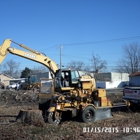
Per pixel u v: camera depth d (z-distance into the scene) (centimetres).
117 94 3111
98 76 6681
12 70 9869
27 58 1620
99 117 1307
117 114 1505
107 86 5803
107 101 1370
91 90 1344
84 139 846
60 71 1305
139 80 5972
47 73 5956
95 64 7025
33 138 836
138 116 1379
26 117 1097
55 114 1183
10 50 1578
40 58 1647
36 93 2725
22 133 905
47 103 1290
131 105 1636
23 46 1617
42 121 1085
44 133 910
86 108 1233
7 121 1243
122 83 6147
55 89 1301
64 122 1239
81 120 1238
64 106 1210
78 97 1258
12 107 1950
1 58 1567
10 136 863
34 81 3775
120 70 7475
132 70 7050
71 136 882
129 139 859
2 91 2856
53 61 1688
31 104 2208
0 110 1741
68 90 1298
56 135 890
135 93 1616
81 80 1309
